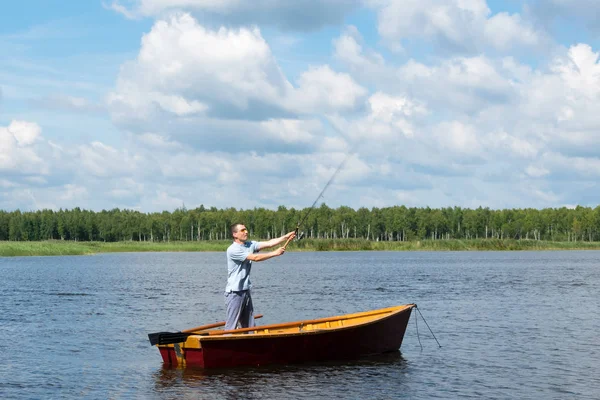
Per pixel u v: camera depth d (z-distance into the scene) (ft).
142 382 37.52
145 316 68.95
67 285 116.06
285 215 528.22
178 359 40.96
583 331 56.29
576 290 99.35
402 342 50.47
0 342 52.16
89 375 39.73
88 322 64.13
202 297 91.50
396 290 100.22
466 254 314.14
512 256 280.31
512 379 37.93
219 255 362.53
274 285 112.47
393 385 36.42
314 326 45.83
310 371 39.68
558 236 555.28
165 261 250.78
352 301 83.30
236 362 40.32
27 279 134.10
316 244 339.98
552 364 42.14
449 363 42.42
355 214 549.95
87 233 576.61
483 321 62.90
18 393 35.68
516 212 574.15
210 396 34.32
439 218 549.54
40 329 59.36
